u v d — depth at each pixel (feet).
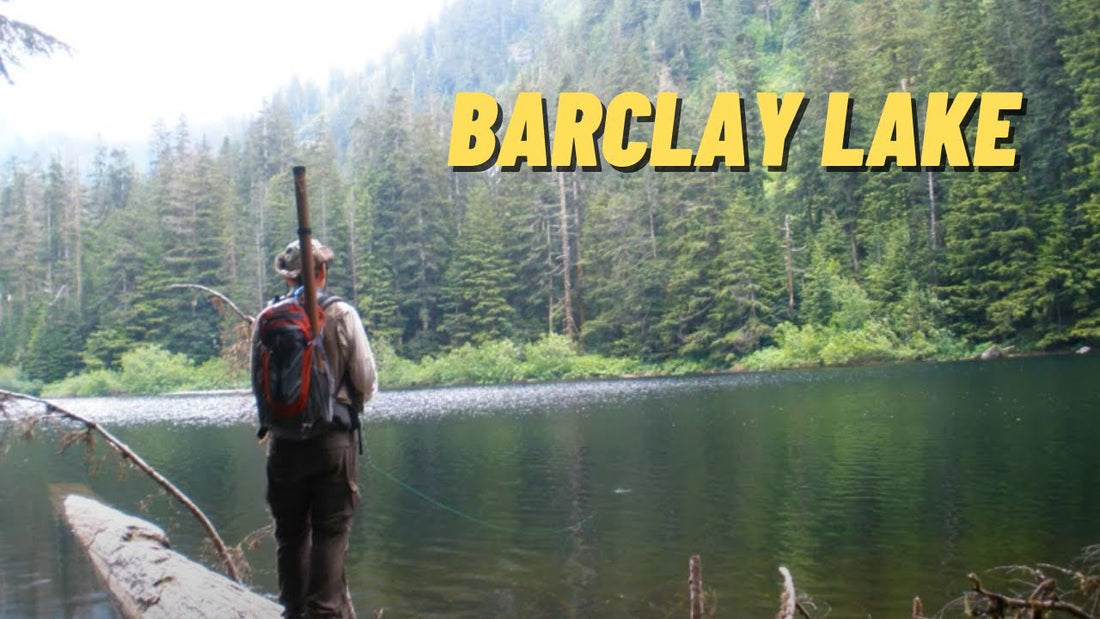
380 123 249.55
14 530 37.29
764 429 63.10
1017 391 77.36
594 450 57.67
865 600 24.84
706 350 162.30
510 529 35.63
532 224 193.67
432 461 56.03
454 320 189.16
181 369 179.01
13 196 247.70
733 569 28.48
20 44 18.83
